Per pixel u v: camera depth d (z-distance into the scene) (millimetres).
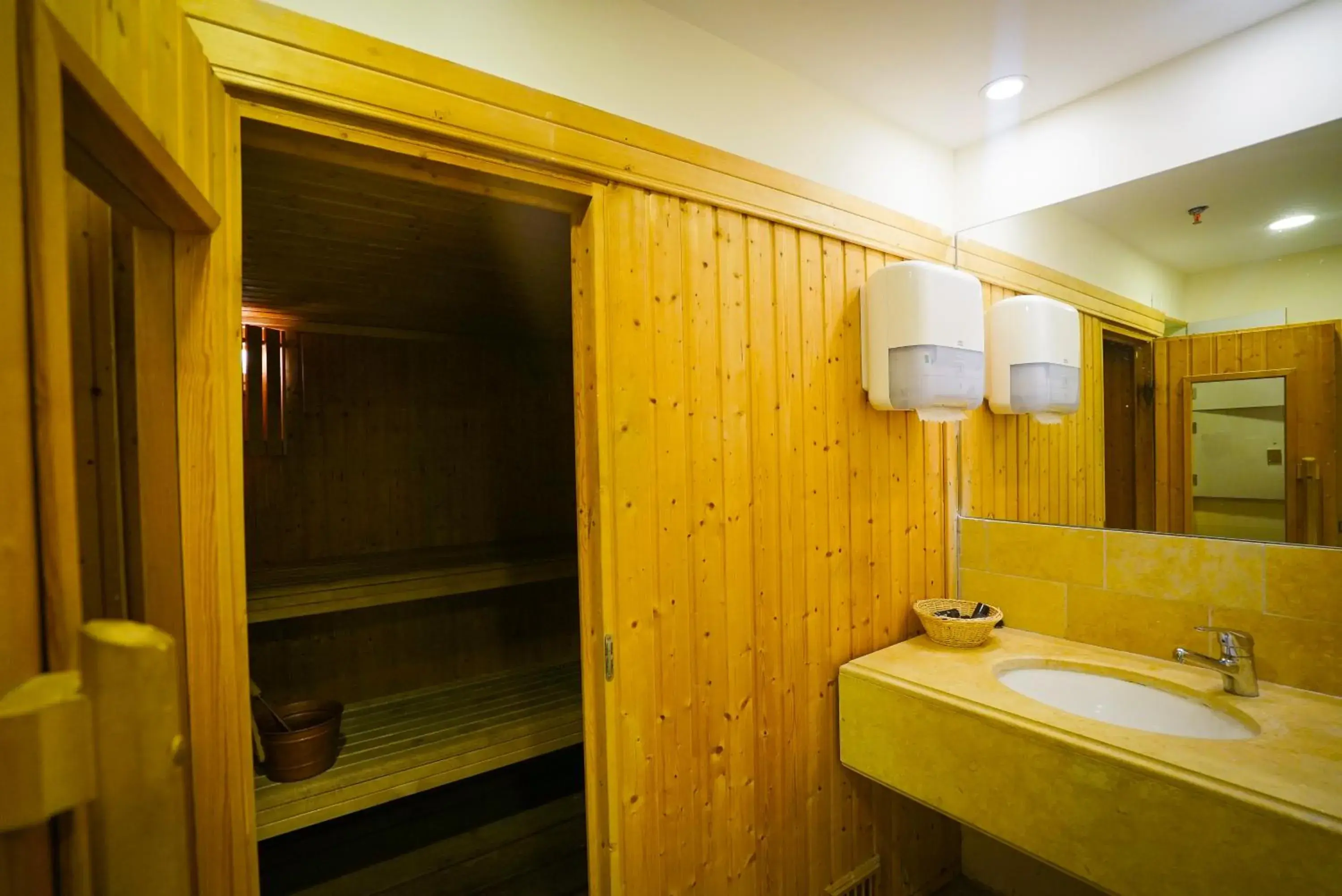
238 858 929
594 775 1373
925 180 2033
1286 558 1468
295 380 2416
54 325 437
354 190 1354
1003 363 1981
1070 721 1328
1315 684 1425
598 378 1316
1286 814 1005
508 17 1194
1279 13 1473
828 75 1683
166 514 831
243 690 952
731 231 1529
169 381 838
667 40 1421
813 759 1713
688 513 1453
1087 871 1246
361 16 1045
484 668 2646
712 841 1502
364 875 2062
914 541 1989
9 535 395
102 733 423
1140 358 1739
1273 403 1521
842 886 1773
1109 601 1771
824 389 1729
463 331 2762
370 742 1882
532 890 1983
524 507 2977
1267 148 1521
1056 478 1898
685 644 1449
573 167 1260
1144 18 1472
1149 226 1708
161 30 730
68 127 547
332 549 2484
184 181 755
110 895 423
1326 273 1458
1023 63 1650
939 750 1488
